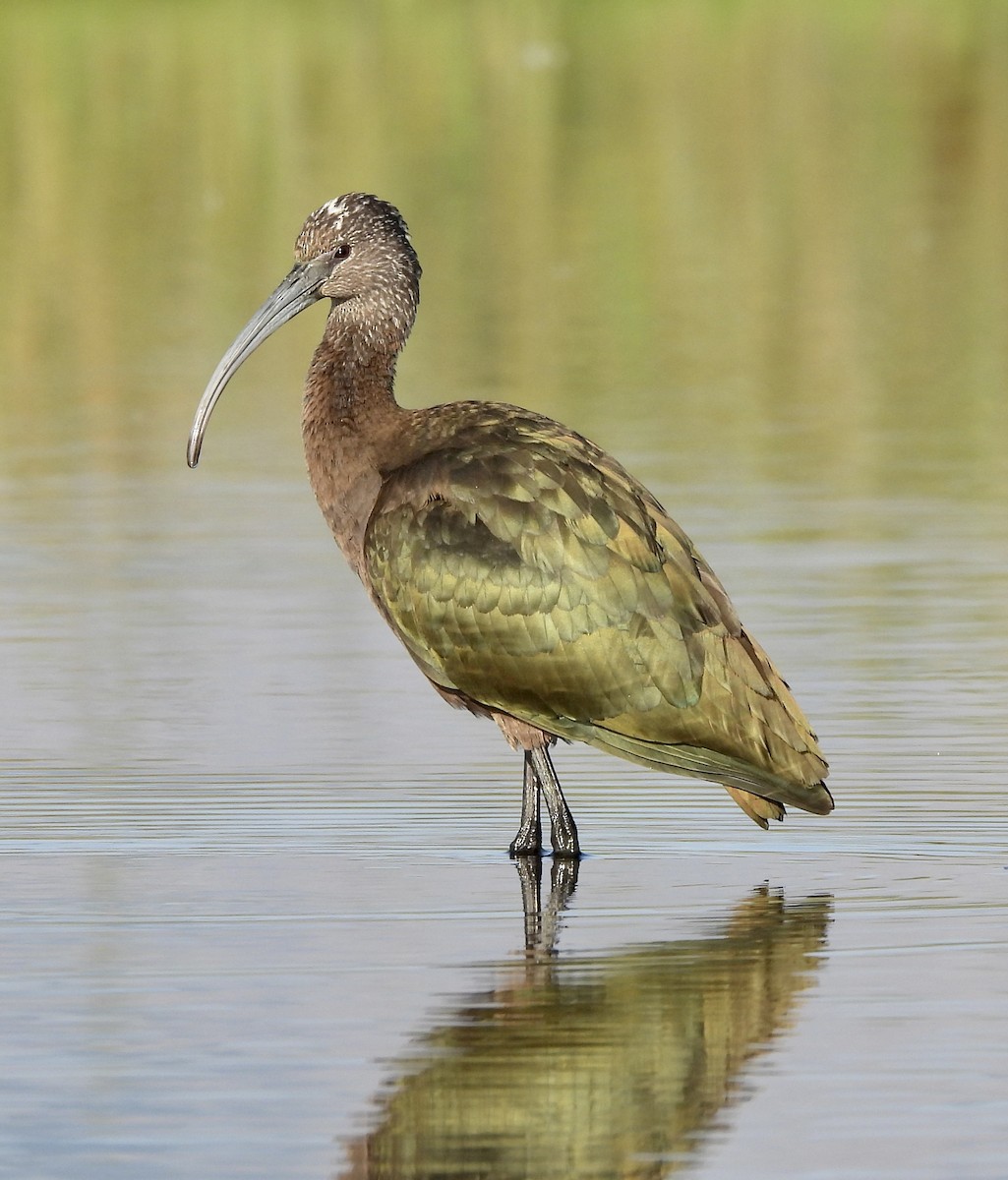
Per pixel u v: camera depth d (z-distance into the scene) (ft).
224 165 162.91
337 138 170.71
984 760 50.67
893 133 173.37
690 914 40.55
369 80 189.98
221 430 96.12
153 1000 35.55
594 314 121.08
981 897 41.34
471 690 45.88
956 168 162.20
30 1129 30.55
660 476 85.05
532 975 36.70
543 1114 31.01
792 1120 30.71
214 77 190.49
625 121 177.47
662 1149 29.86
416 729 54.49
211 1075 32.40
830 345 113.09
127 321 120.47
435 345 112.37
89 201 153.58
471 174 160.76
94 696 57.67
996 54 198.70
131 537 77.36
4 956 37.93
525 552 44.96
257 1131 30.53
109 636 64.28
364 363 49.93
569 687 44.70
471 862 44.27
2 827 46.21
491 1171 29.43
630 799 49.39
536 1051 33.22
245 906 41.04
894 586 68.95
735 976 36.65
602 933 39.34
